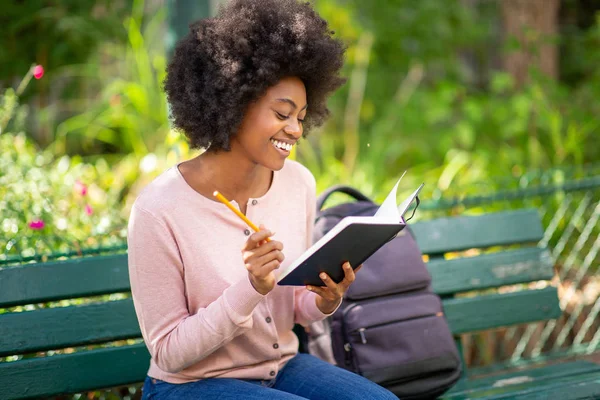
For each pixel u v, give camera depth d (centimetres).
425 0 836
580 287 532
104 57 745
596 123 749
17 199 397
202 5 453
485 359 471
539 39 765
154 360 262
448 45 862
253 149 261
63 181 454
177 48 268
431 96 796
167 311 260
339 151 813
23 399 300
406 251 335
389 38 841
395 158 764
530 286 521
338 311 320
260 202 278
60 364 307
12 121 545
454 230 388
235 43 251
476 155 678
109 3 722
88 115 697
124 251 358
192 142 269
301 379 281
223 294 252
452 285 381
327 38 267
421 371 319
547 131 734
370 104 838
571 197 548
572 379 346
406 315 322
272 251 245
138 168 607
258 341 274
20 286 306
